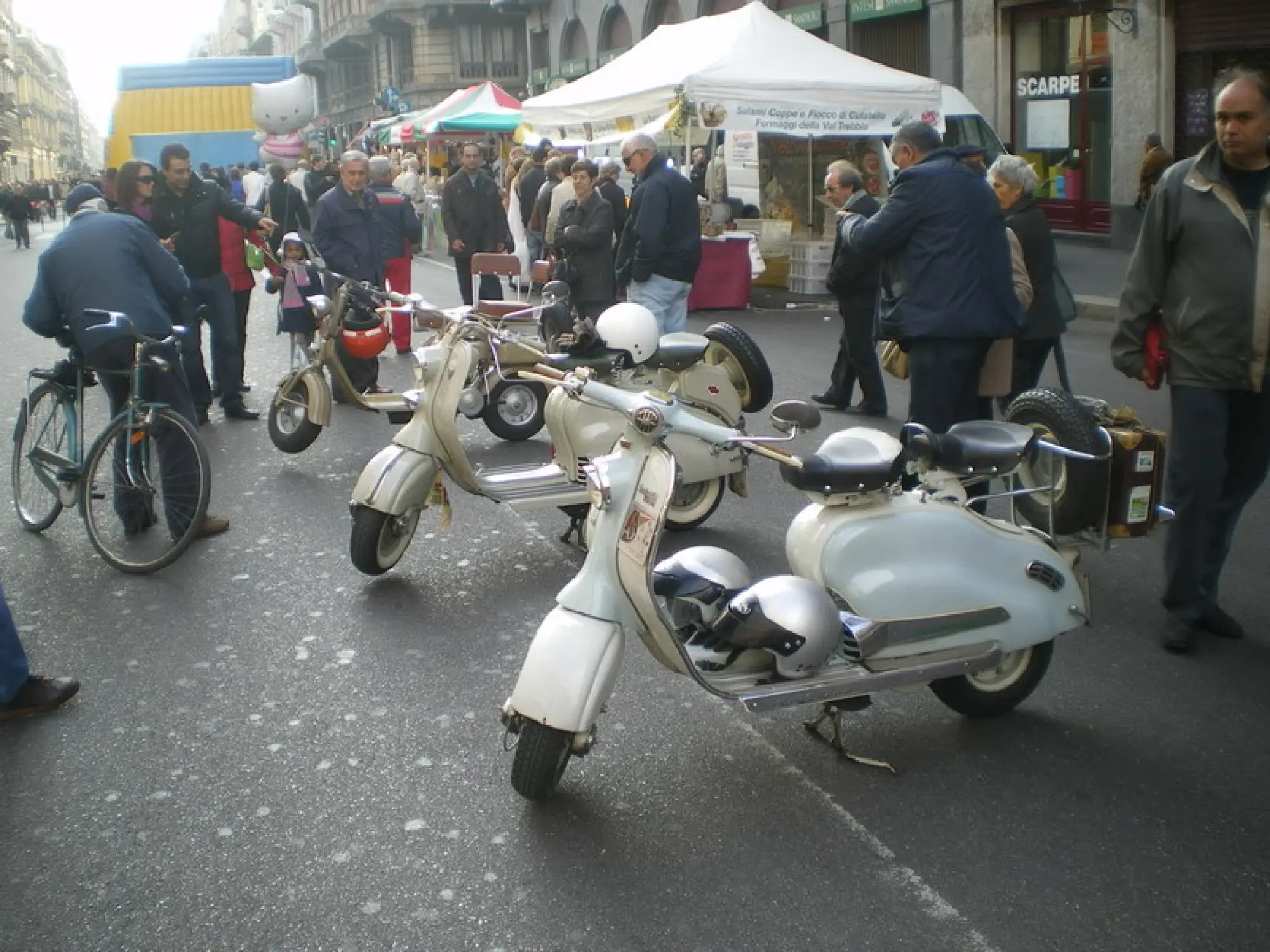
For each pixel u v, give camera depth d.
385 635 5.20
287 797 3.89
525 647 5.05
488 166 25.92
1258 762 3.99
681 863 3.48
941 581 4.03
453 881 3.42
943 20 23.50
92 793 3.94
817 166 17.33
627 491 3.65
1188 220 4.59
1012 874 3.40
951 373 5.59
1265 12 17.66
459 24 55.09
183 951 3.14
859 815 3.72
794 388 10.23
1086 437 4.30
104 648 5.12
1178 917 3.20
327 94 79.06
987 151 18.25
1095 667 4.75
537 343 6.70
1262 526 6.35
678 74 14.57
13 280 24.17
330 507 7.12
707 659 3.89
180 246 9.02
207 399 9.37
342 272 10.37
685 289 9.62
